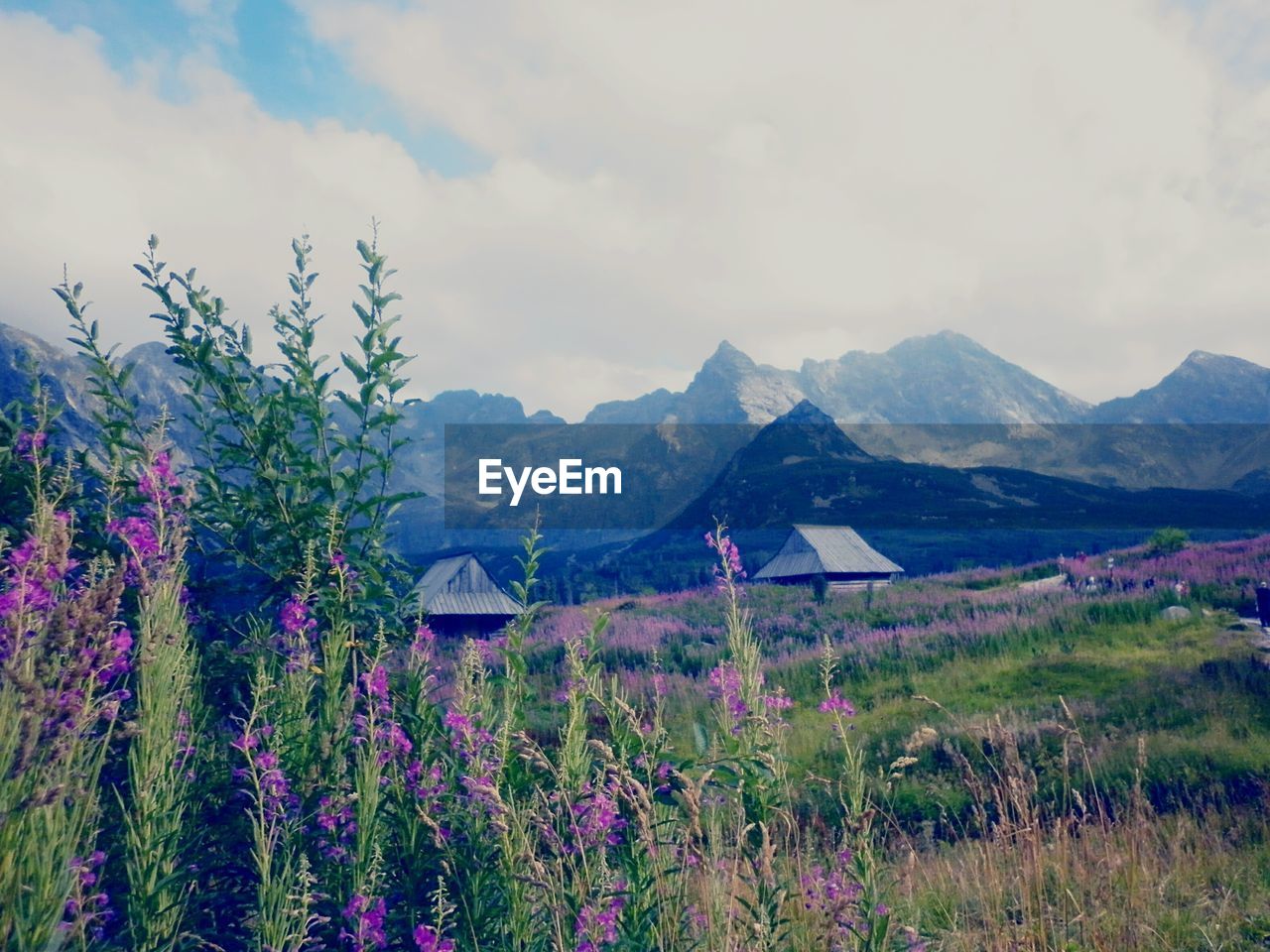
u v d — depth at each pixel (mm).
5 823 2285
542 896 3383
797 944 3496
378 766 3684
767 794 3941
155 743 3211
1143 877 5477
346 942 3309
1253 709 12281
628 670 19594
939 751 11039
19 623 2711
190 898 3529
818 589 33250
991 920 4754
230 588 4777
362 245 5125
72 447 4414
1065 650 19531
